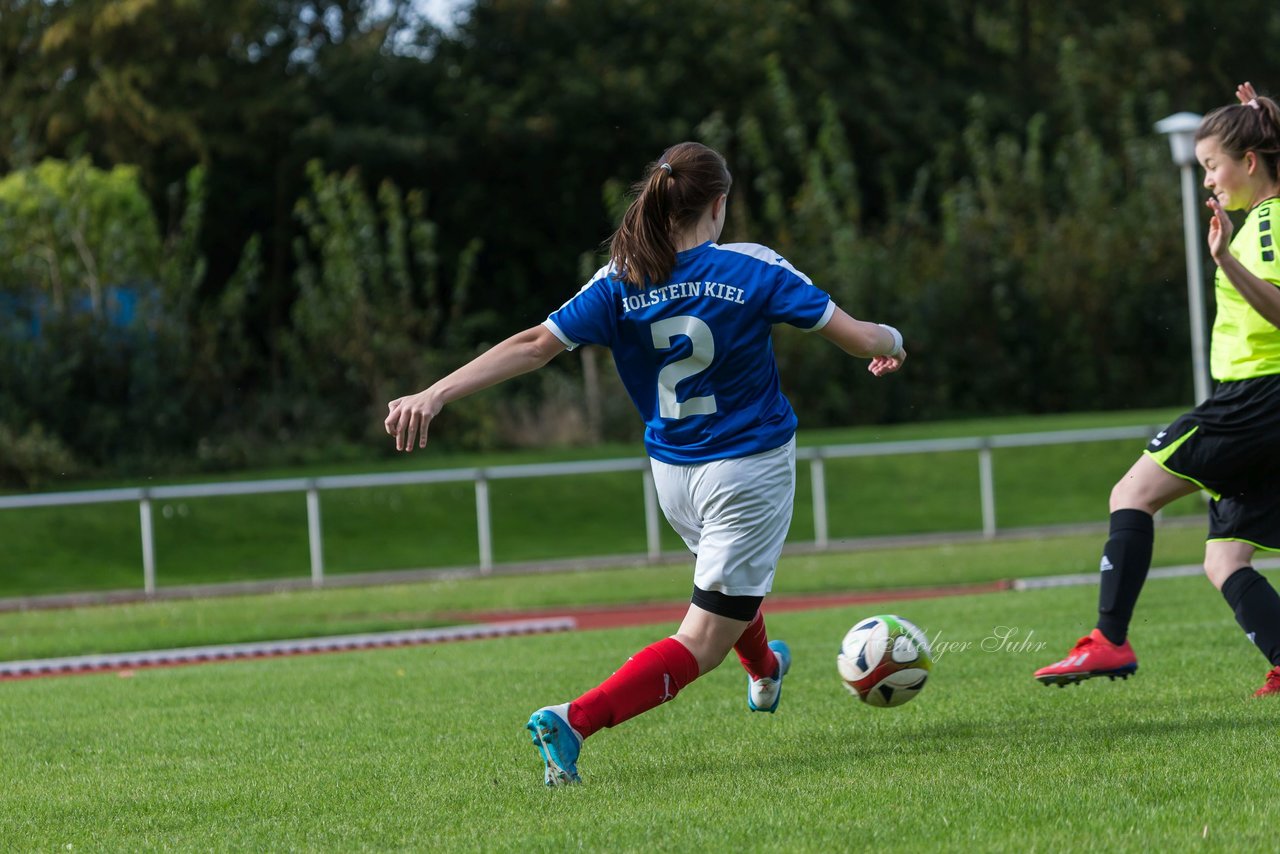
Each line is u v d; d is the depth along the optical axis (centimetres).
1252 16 8800
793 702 1202
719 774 892
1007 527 4222
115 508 4250
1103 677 1130
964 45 8812
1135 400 6412
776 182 6638
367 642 2162
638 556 3681
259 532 4159
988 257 6450
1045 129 8162
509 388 5941
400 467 4897
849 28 8175
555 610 2652
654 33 7612
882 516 4425
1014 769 854
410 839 748
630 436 5428
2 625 2702
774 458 905
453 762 984
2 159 6512
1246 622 1041
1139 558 1043
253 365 5897
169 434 5044
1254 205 1056
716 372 898
